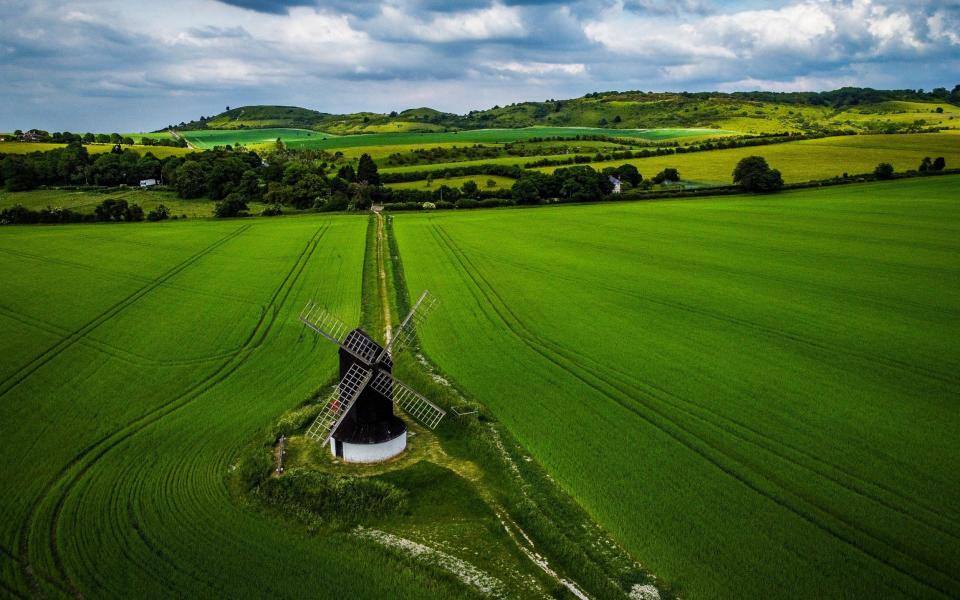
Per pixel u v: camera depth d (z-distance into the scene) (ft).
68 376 129.18
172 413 111.55
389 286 199.11
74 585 68.18
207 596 66.49
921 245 239.91
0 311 174.40
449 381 122.62
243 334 154.10
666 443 96.84
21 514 81.56
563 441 97.86
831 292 179.42
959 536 72.84
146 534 77.15
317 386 122.11
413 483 88.74
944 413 104.63
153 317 168.76
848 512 77.66
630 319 159.63
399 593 67.21
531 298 181.47
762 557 70.03
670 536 74.08
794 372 123.34
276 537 76.95
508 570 70.74
